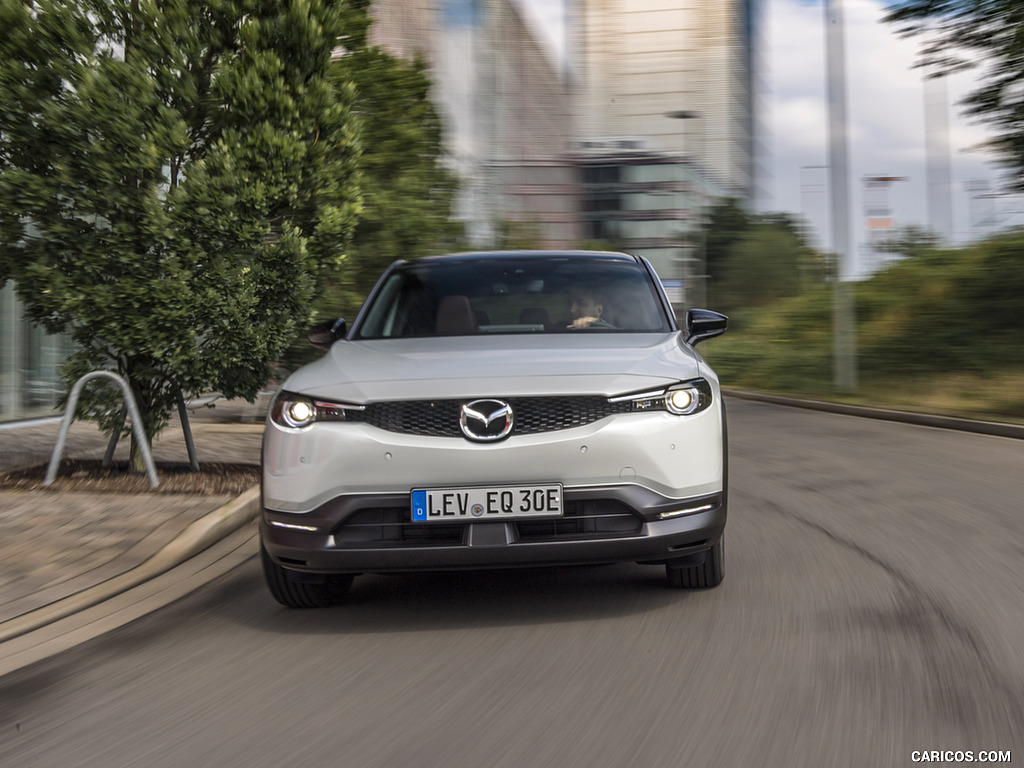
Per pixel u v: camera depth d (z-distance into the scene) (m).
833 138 22.77
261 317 9.03
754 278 72.75
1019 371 21.95
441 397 4.50
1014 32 15.55
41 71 8.39
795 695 3.60
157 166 8.43
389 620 4.84
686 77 94.50
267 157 8.71
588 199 80.50
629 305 5.77
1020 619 4.54
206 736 3.40
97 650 4.45
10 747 3.37
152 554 6.25
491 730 3.36
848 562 5.77
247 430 14.49
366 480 4.47
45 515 7.40
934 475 9.70
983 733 3.22
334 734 3.38
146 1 8.54
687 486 4.58
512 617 4.79
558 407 4.53
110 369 9.38
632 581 5.40
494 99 55.56
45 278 8.48
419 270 6.20
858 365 26.25
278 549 4.60
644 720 3.40
